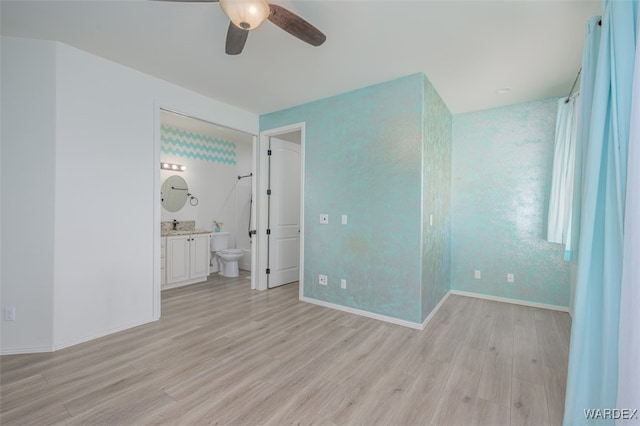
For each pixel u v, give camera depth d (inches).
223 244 208.8
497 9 74.8
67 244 95.1
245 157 233.0
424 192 113.2
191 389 72.7
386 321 117.7
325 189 136.5
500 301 146.2
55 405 66.2
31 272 90.7
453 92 128.5
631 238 44.6
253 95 133.7
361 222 124.8
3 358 87.1
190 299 146.5
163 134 183.6
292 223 180.5
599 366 55.1
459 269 157.9
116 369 81.5
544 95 131.5
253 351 92.6
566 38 86.7
